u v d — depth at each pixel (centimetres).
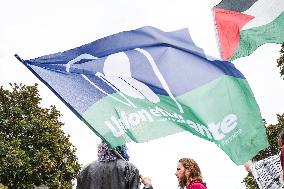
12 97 5653
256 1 632
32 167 5212
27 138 5450
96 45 481
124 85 477
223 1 632
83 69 475
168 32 490
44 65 468
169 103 477
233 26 634
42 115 5666
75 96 464
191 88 479
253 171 506
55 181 5338
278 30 629
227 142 470
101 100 467
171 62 484
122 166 434
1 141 5153
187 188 625
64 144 5709
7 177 5059
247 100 476
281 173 490
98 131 454
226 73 479
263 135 469
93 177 434
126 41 487
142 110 472
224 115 474
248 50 631
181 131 469
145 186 471
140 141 461
